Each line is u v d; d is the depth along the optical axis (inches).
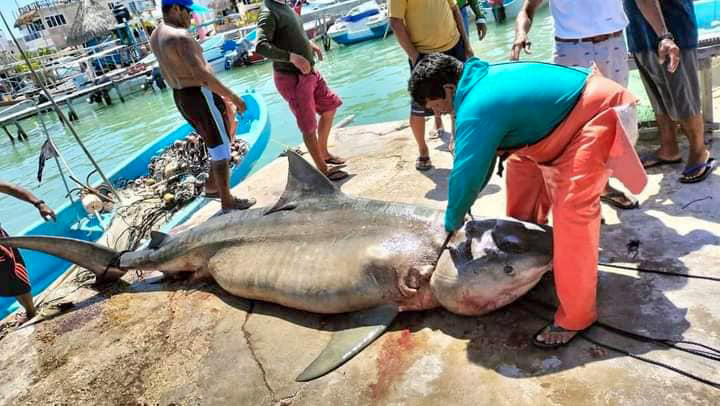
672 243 135.7
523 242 120.1
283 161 285.0
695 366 100.3
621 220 151.6
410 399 110.2
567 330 112.7
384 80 596.4
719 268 123.1
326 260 142.4
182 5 208.1
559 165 110.0
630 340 110.2
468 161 108.0
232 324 155.3
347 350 126.6
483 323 125.7
